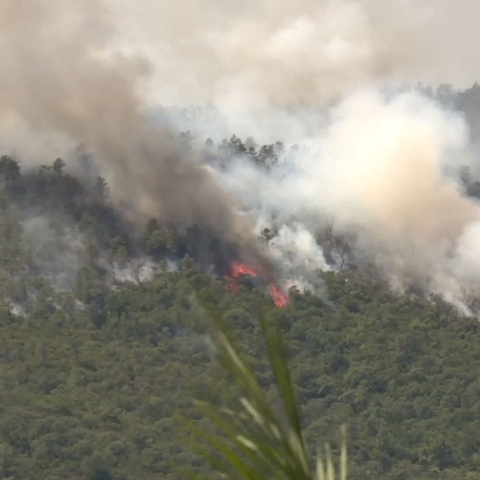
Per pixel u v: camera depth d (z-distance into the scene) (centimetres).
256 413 1105
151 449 19162
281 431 1104
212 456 1105
